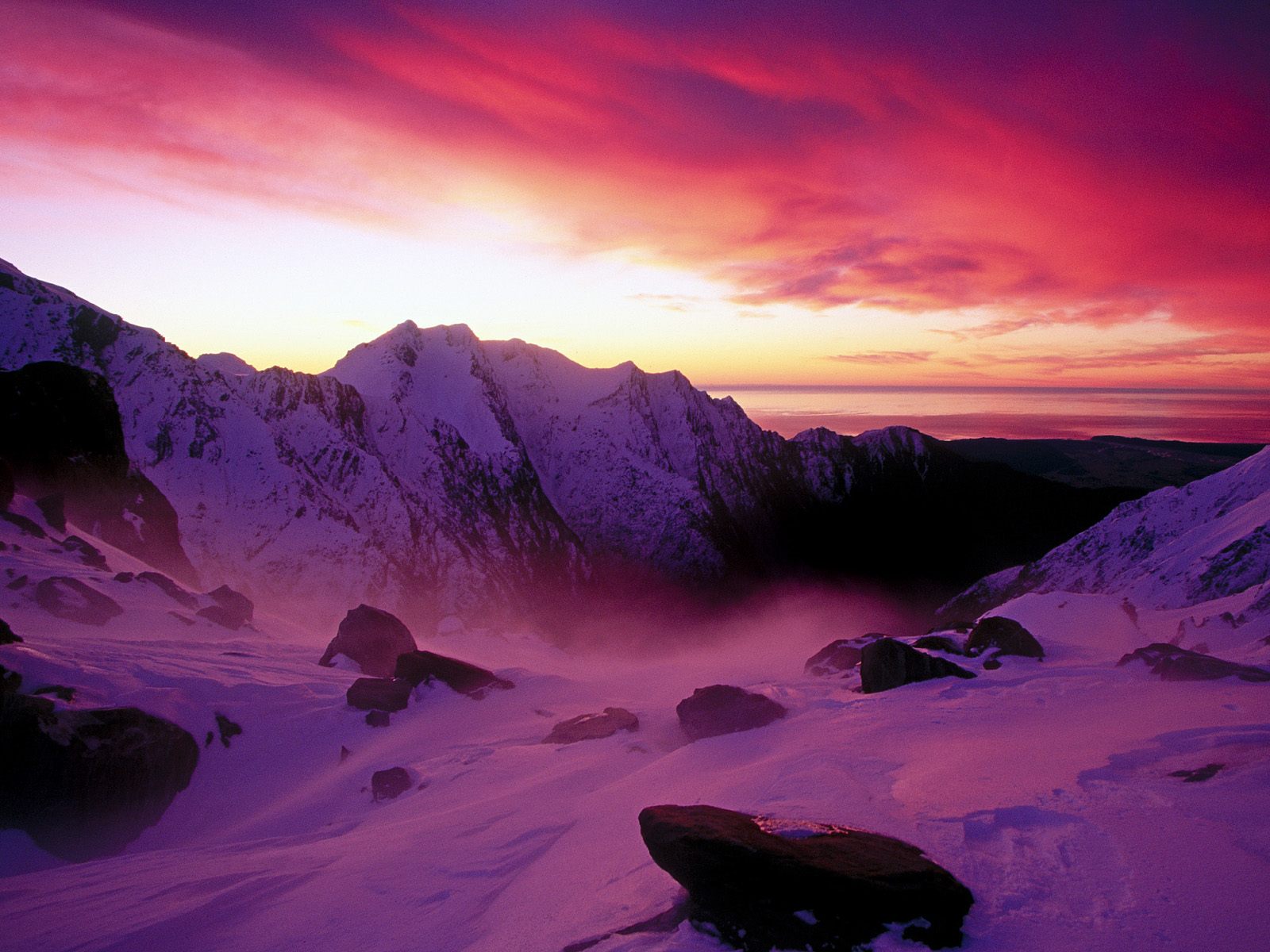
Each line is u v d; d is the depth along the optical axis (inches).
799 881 164.2
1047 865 175.6
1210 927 141.2
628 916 185.8
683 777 330.6
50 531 1201.4
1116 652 593.3
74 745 442.3
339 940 221.6
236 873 300.0
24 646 558.3
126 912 262.4
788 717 443.8
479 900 234.4
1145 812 196.4
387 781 483.8
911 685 495.8
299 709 633.6
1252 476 4148.6
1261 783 206.4
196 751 532.1
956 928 152.6
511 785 431.5
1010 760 258.4
